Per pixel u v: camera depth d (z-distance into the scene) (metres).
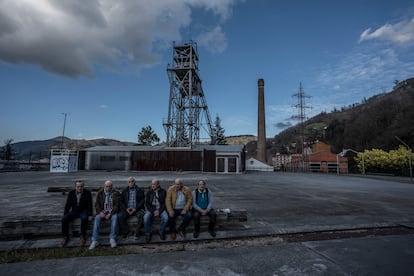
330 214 8.21
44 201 9.82
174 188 5.93
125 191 5.86
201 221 6.01
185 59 40.34
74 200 5.43
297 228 6.44
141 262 4.24
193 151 34.34
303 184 19.70
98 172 31.75
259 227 6.51
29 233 5.34
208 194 6.12
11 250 4.86
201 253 4.67
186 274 3.79
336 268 3.99
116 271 3.89
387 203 10.62
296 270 3.92
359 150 62.81
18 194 11.60
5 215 7.58
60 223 5.44
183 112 39.16
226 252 4.72
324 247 5.00
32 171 34.03
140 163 34.56
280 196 12.36
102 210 5.49
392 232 6.33
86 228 5.34
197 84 41.81
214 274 3.79
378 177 33.53
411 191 15.75
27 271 3.88
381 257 4.46
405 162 37.91
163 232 5.61
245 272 3.85
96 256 4.55
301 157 56.34
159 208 5.75
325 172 50.81
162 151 34.59
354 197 12.41
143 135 59.81
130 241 5.46
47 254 4.68
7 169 34.81
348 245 5.12
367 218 7.64
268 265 4.12
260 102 58.41
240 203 10.19
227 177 26.30
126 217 5.68
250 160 52.41
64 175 25.42
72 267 4.03
